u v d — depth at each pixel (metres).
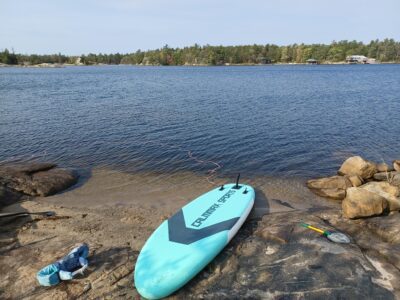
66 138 19.55
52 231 9.14
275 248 7.96
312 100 32.38
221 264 7.50
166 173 14.23
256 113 25.88
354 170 13.04
